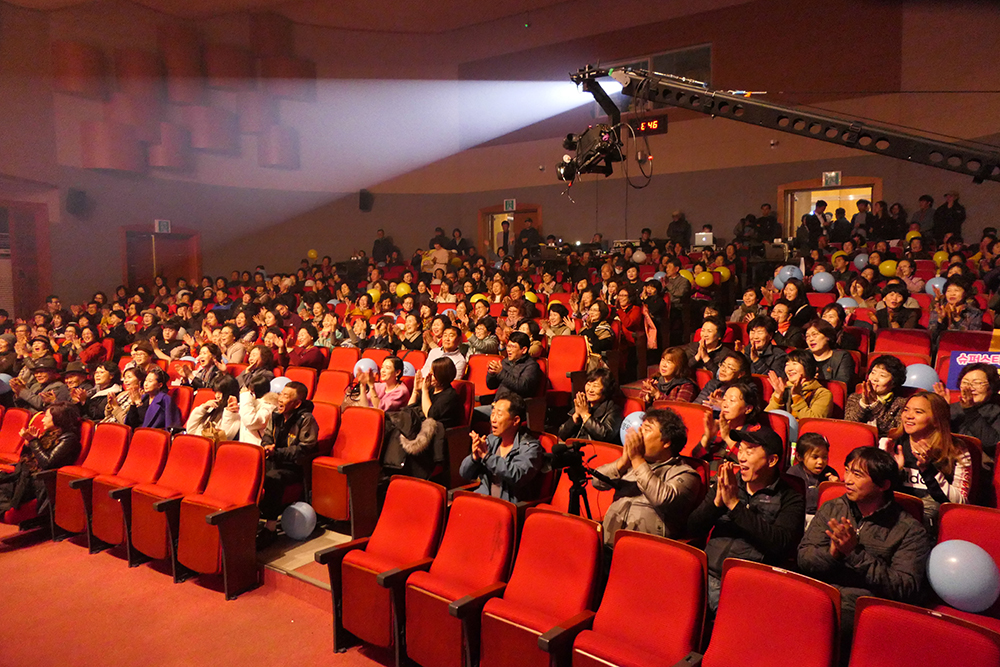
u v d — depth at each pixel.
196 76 12.55
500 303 7.92
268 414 4.33
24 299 11.00
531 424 4.95
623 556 2.39
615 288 7.01
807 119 3.79
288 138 13.48
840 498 2.37
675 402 3.68
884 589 2.13
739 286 8.94
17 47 10.87
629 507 2.74
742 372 3.77
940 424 2.68
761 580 2.07
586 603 2.45
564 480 3.24
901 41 10.30
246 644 3.08
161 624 3.28
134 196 12.10
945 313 5.20
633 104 4.41
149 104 12.00
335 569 3.01
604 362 5.51
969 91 9.74
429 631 2.63
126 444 4.44
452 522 2.89
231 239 13.22
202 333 7.65
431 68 14.53
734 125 11.76
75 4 11.10
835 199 11.31
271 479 4.03
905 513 2.26
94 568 4.00
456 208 14.62
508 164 13.94
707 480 2.87
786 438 3.24
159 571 3.92
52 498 4.46
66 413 4.60
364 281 11.66
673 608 2.22
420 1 13.15
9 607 3.50
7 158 10.75
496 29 13.91
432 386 4.60
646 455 2.72
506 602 2.50
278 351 6.53
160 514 3.83
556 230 13.48
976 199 9.75
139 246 12.30
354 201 14.38
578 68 12.99
